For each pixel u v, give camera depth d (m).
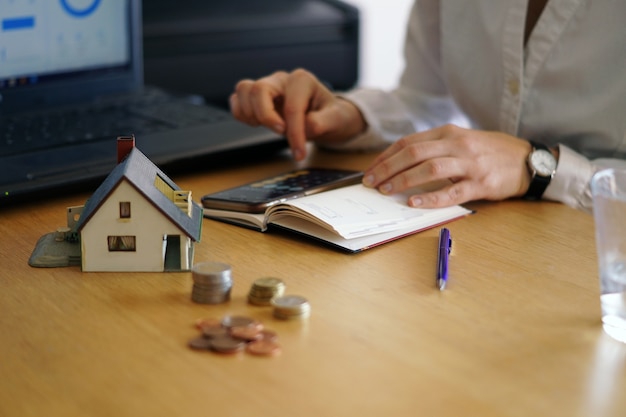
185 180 1.06
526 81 1.16
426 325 0.66
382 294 0.71
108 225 0.74
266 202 0.88
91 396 0.55
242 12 1.83
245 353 0.60
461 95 1.28
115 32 1.28
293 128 1.14
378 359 0.60
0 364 0.59
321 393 0.55
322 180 0.99
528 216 0.94
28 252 0.80
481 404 0.54
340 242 0.82
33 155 1.01
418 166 0.95
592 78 1.11
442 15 1.27
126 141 0.79
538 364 0.60
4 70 1.17
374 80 2.84
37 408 0.53
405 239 0.85
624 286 0.64
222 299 0.69
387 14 2.78
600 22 1.08
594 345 0.63
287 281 0.74
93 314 0.67
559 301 0.71
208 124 1.18
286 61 1.86
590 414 0.54
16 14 1.16
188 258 0.76
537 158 1.00
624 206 0.64
